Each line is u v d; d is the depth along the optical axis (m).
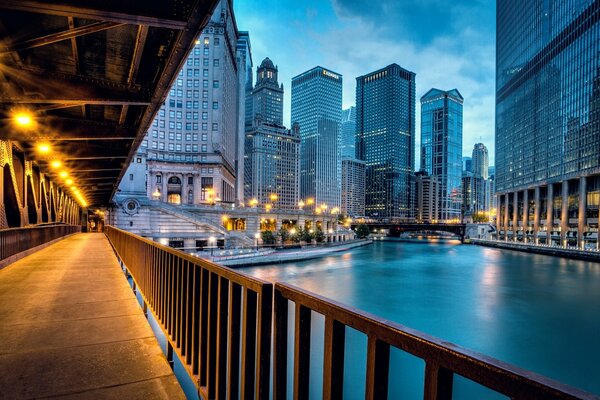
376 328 1.82
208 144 105.12
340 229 135.00
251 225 83.62
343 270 62.34
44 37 8.52
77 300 9.31
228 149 123.19
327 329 2.21
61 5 6.88
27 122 12.80
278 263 68.56
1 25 8.48
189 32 8.77
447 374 1.50
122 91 11.78
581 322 32.72
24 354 5.72
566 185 102.00
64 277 12.83
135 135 16.56
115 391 4.59
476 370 1.32
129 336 6.58
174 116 104.38
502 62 154.50
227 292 3.92
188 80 105.81
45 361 5.46
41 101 10.78
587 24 93.56
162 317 6.79
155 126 102.06
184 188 102.44
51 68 11.39
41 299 9.41
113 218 62.09
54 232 31.28
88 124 15.67
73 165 26.31
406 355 24.05
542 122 117.19
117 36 9.81
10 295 9.88
